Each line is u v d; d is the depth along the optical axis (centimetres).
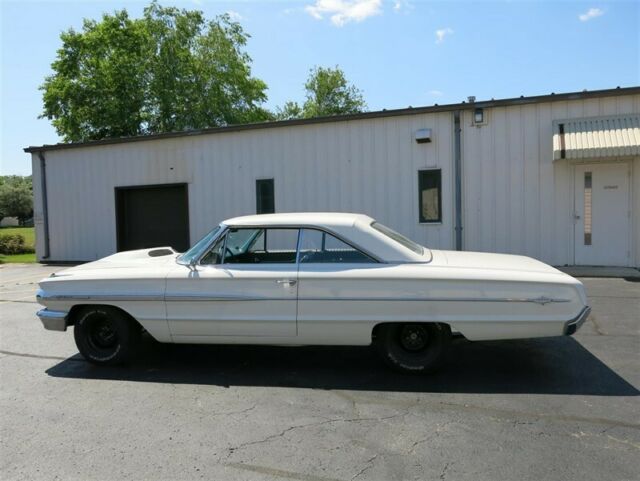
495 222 1120
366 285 457
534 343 575
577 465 304
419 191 1176
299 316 469
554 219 1084
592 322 658
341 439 346
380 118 1197
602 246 1063
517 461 311
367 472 302
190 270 494
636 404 397
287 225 493
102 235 1543
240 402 420
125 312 514
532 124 1083
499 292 441
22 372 514
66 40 3281
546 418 373
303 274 466
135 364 534
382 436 349
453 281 446
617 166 1044
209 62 3603
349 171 1231
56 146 1568
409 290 452
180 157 1418
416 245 532
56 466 316
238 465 313
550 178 1080
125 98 3266
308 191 1273
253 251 504
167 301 492
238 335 486
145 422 382
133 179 1481
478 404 404
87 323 521
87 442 349
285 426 370
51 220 1609
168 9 3459
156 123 3469
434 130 1157
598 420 368
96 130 3294
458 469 302
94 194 1544
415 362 468
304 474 301
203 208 1398
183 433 361
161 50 3412
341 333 467
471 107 1113
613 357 518
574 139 1010
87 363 543
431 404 406
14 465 319
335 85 5084
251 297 475
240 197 1351
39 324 744
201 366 524
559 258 1085
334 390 444
